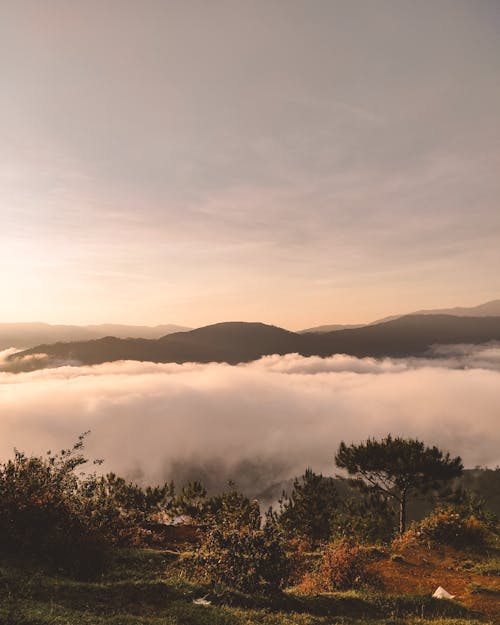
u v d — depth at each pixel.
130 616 7.72
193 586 9.89
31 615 7.11
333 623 8.92
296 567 14.08
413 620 9.41
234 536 11.29
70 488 11.58
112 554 11.96
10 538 9.89
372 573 13.24
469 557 14.66
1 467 11.02
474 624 9.18
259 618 8.62
